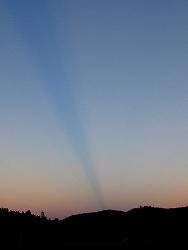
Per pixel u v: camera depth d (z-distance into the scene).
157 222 113.44
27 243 92.31
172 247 79.44
